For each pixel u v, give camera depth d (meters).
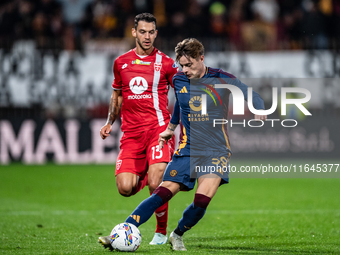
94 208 28.17
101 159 48.72
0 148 48.50
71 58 48.03
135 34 19.19
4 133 48.31
